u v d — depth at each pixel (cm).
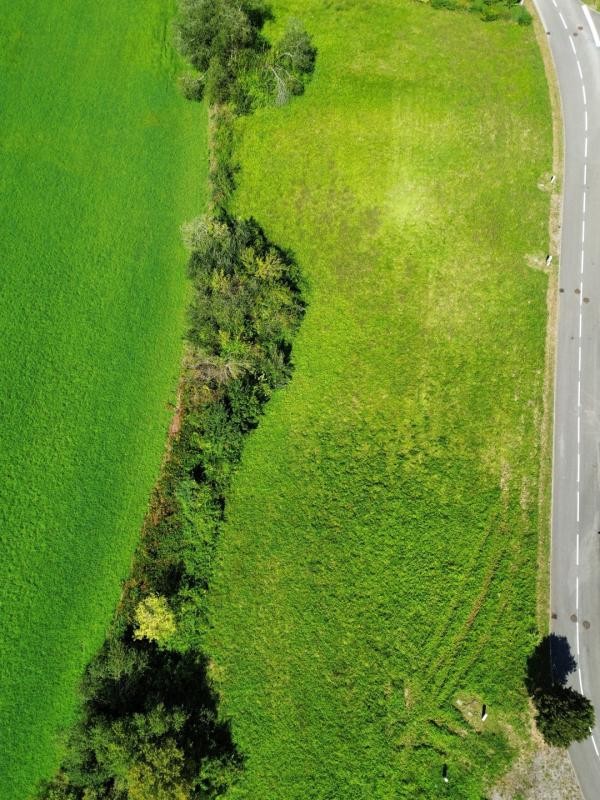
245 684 4672
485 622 4634
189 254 5747
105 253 5772
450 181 5834
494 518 4881
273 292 5266
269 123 6191
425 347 5394
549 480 4938
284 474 5162
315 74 6319
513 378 5219
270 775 4469
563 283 5453
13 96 6241
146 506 5075
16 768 4466
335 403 5334
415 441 5159
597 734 4384
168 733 4169
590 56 6275
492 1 6456
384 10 6588
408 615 4728
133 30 6612
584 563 4728
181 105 6366
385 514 4988
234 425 5038
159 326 5594
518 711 4422
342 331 5519
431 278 5588
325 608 4803
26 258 5684
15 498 5041
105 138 6172
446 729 4453
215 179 5959
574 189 5747
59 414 5275
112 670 4412
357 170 5947
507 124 5984
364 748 4472
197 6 5931
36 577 4875
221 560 4947
